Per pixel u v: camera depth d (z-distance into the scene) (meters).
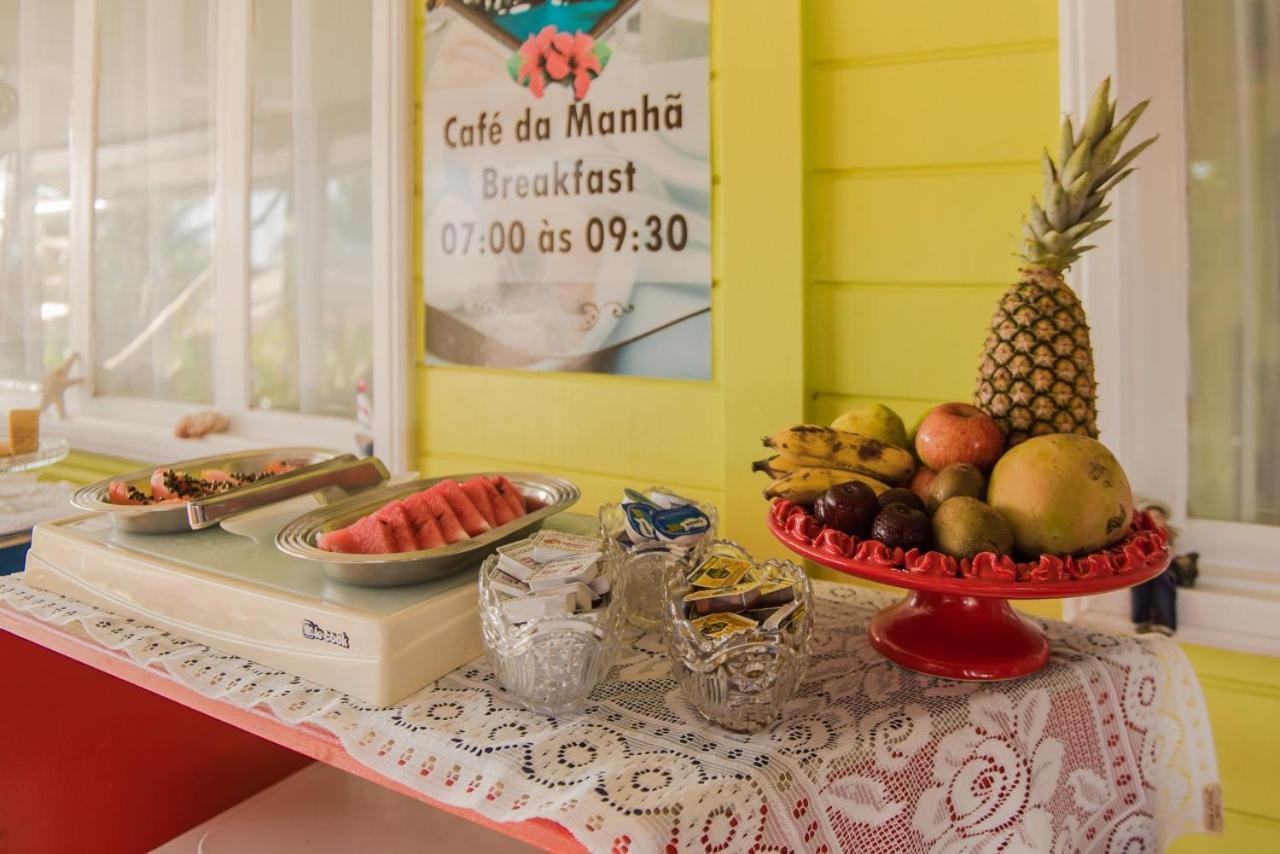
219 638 0.84
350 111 1.72
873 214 1.23
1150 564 0.74
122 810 1.11
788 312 1.26
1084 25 1.09
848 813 0.66
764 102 1.26
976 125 1.17
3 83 2.27
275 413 1.88
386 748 0.68
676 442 1.39
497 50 1.49
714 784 0.62
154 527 0.99
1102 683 0.83
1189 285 1.12
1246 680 1.12
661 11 1.34
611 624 0.72
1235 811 1.13
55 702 1.04
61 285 2.22
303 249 1.81
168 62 1.98
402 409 1.62
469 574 0.87
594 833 0.56
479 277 1.55
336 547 0.85
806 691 0.78
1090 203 0.85
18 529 1.35
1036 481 0.73
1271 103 1.08
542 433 1.51
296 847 0.96
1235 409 1.12
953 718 0.74
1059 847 0.78
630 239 1.39
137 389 2.12
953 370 1.21
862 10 1.22
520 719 0.72
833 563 0.75
